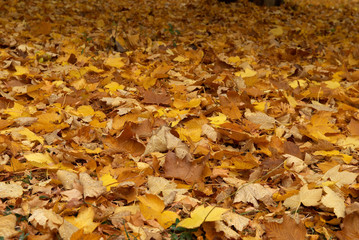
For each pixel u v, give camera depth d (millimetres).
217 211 1979
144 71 4695
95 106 3668
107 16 8406
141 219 2072
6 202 2232
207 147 2801
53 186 2393
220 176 2568
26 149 2795
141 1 10727
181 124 3262
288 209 2299
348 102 3863
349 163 2781
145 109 3463
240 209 2273
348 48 6543
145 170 2486
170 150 2721
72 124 3104
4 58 4613
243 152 2848
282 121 3420
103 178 2383
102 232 2012
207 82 4121
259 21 8547
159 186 2328
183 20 8586
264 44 6676
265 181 2512
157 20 8227
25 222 2049
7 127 3100
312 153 2902
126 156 2732
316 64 5293
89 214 2021
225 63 4855
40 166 2467
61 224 1936
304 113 3645
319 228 2113
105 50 5672
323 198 2193
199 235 2021
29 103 3676
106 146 2785
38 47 5469
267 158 2736
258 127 3211
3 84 4031
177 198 2258
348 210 2164
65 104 3551
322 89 4043
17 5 8602
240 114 3324
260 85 4191
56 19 7711
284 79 4598
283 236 1950
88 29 6996
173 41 6160
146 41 6344
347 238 1986
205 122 3219
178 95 3771
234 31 7648
